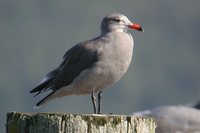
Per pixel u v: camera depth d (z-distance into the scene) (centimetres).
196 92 7038
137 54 7769
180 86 7100
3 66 7356
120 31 1401
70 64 1398
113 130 1070
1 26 8550
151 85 6762
